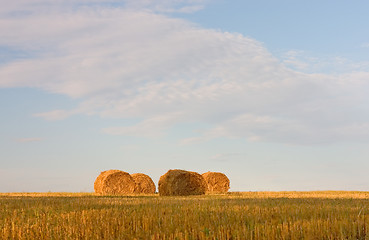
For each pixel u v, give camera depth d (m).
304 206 16.53
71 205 17.83
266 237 12.09
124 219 14.54
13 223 13.98
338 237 12.05
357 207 16.52
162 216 14.70
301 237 12.20
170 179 33.03
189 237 12.29
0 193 32.75
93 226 13.84
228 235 12.16
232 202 19.16
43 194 31.30
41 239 13.14
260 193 32.16
